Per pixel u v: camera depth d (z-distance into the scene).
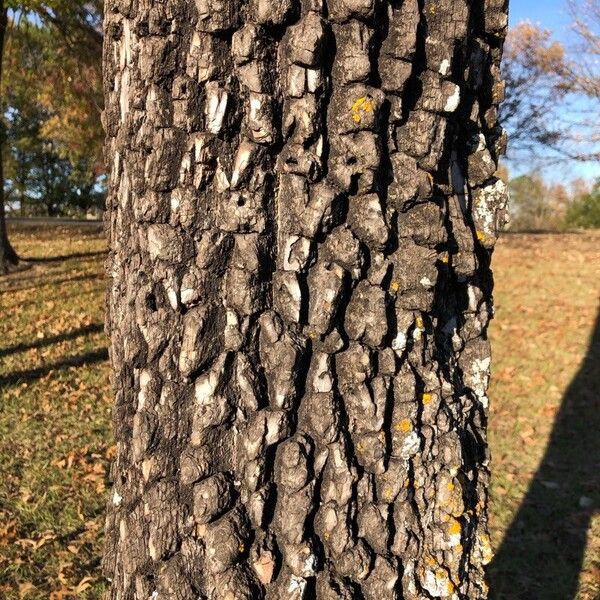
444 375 0.58
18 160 10.35
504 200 0.61
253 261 0.53
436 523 0.57
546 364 2.31
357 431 0.55
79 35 3.65
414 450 0.56
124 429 0.61
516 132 4.55
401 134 0.54
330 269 0.53
